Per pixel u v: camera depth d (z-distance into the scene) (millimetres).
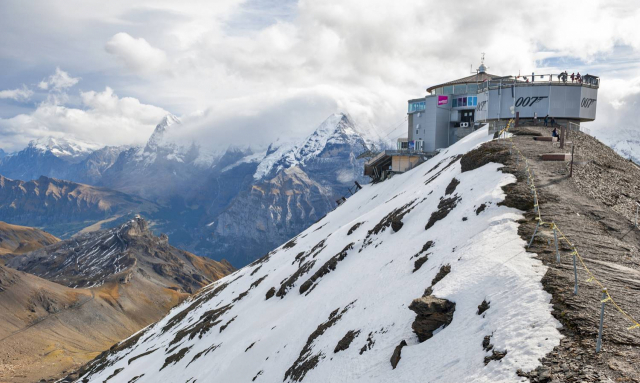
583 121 68688
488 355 15547
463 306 19781
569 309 15953
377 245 47688
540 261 20703
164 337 98938
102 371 108625
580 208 28312
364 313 29453
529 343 14898
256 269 99875
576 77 66625
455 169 51719
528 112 67000
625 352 13289
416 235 39312
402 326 22891
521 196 30281
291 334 40625
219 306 88562
